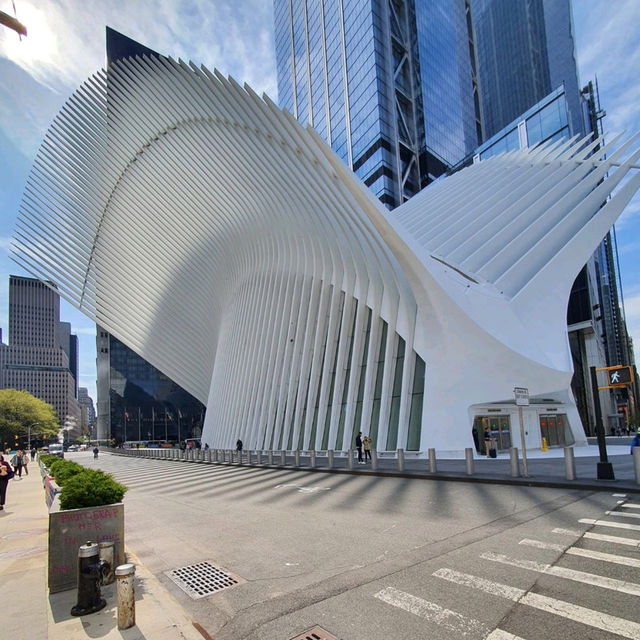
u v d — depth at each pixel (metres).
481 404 21.12
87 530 5.61
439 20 83.50
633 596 4.58
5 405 98.81
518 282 26.56
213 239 34.91
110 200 34.34
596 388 11.52
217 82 21.34
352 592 5.09
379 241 22.84
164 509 11.53
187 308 41.03
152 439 101.50
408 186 67.75
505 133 61.28
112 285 38.41
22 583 5.70
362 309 25.27
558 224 28.52
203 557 6.87
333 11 74.31
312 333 28.31
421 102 72.44
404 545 6.88
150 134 28.48
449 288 21.64
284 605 4.86
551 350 23.58
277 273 32.09
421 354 22.12
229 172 27.03
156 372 104.62
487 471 14.10
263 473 19.08
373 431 23.67
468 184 37.78
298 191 24.33
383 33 66.25
